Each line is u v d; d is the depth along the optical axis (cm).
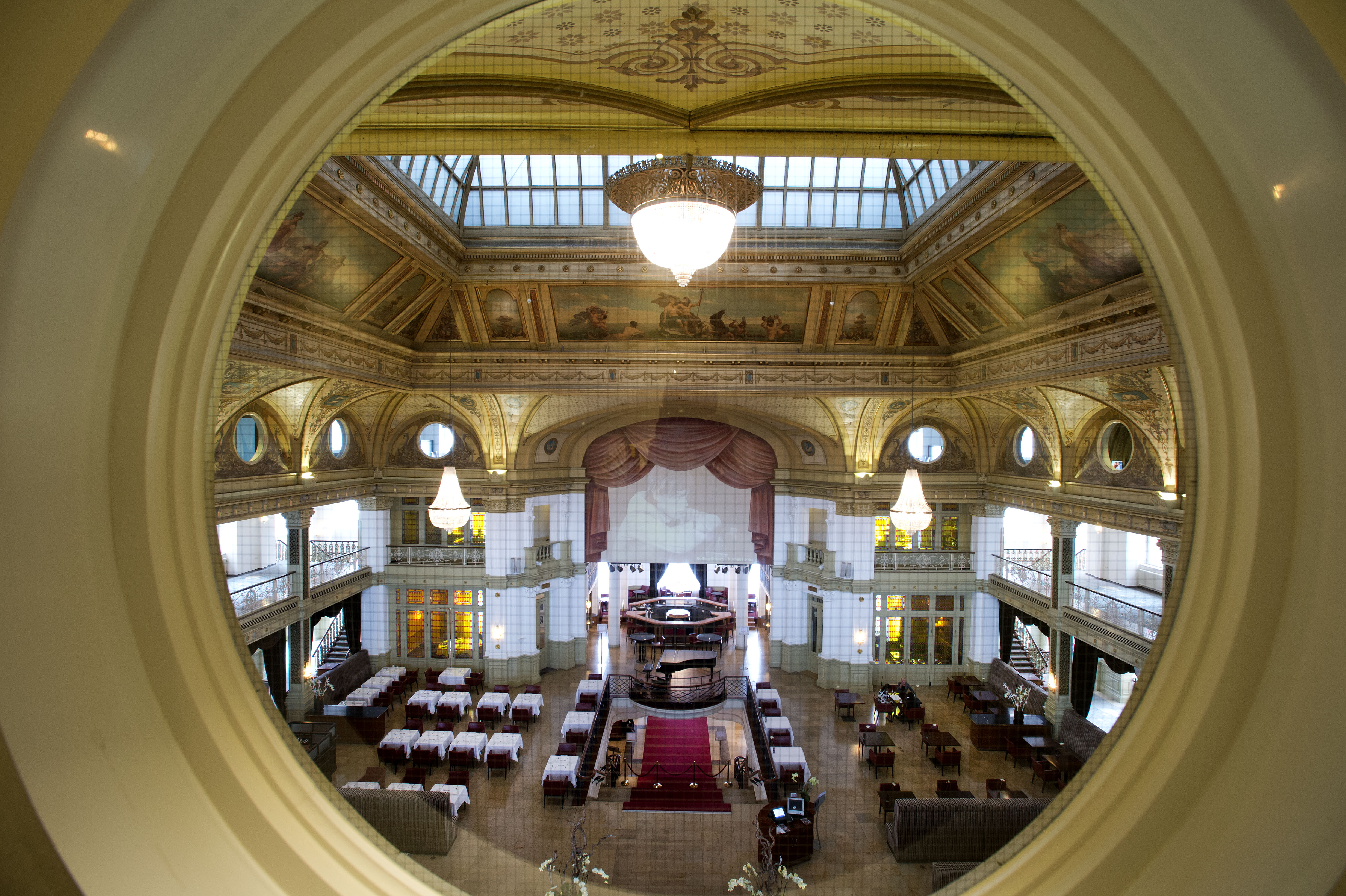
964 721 1520
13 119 157
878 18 366
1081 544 1593
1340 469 179
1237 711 194
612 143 491
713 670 1158
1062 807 223
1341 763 166
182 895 183
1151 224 210
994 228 885
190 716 204
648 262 1078
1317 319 180
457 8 207
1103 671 1661
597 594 1437
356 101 216
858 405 1605
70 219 169
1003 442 1670
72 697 181
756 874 633
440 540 1619
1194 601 211
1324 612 179
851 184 1070
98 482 193
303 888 204
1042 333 988
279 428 1305
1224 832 184
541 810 738
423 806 563
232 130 193
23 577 171
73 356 181
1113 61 196
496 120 480
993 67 221
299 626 1392
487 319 1162
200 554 214
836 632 1655
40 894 173
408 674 1591
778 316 1172
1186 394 218
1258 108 175
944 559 1742
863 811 991
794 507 1691
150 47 164
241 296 217
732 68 433
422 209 948
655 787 757
